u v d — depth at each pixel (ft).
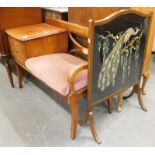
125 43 4.32
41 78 4.92
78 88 4.37
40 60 5.56
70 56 5.85
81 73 4.64
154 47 8.63
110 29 3.81
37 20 7.08
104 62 4.12
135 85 5.64
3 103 6.50
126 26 4.08
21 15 6.59
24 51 5.74
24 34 5.88
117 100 6.31
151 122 5.49
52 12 7.00
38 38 5.81
